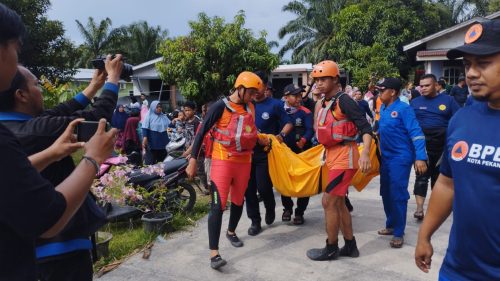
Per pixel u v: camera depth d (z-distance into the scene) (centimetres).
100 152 165
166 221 518
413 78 2289
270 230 531
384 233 502
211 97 1218
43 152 182
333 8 2978
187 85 1177
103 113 255
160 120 839
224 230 533
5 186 131
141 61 3969
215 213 422
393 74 2147
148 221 511
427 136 558
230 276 405
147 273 416
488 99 183
